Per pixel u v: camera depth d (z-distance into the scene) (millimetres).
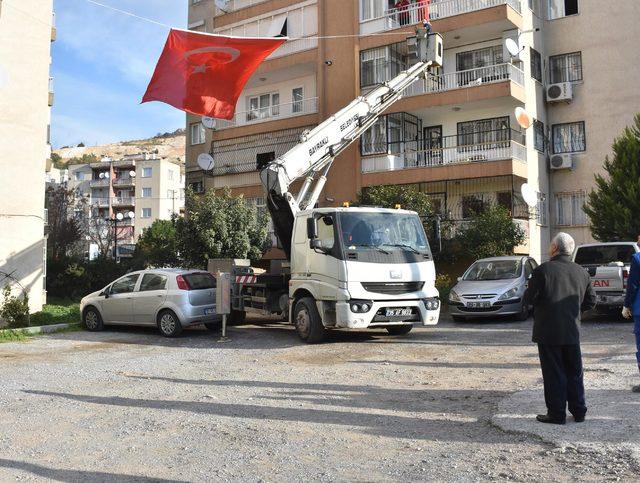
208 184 32031
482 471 4699
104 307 15383
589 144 25734
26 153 19203
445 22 24281
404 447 5422
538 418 5879
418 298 12039
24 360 11062
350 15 26578
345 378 8703
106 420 6672
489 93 23297
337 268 11625
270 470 4914
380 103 16047
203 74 13297
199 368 9938
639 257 7227
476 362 9766
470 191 24688
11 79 19094
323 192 26141
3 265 18500
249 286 14602
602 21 25672
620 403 6391
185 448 5570
